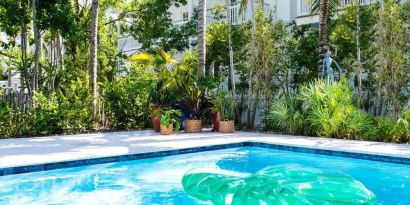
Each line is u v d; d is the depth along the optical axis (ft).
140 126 47.73
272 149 34.42
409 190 21.98
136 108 47.55
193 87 45.68
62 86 53.26
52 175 24.38
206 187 19.49
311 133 40.40
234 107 48.06
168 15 62.08
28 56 61.98
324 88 40.04
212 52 53.57
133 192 21.36
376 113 41.93
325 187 17.78
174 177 24.59
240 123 49.32
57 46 61.87
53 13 46.06
